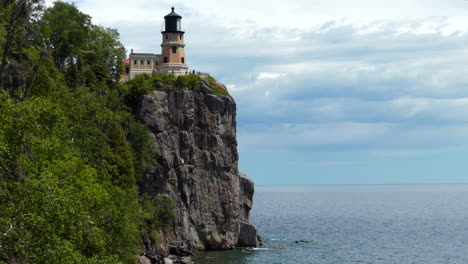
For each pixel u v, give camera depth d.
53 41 129.12
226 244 147.62
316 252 151.88
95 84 125.25
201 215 145.50
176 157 142.50
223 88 160.12
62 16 130.62
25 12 59.66
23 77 65.19
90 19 138.12
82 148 76.62
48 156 57.25
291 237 187.25
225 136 153.38
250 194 160.00
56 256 44.44
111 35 144.25
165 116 144.25
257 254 142.50
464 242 184.75
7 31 60.25
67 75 104.12
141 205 120.62
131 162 104.94
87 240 57.59
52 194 45.09
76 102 81.94
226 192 150.00
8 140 45.34
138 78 147.50
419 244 178.38
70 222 46.56
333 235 197.88
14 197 44.38
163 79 150.12
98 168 78.50
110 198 73.06
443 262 144.75
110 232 70.12
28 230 43.94
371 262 141.25
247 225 153.62
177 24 175.38
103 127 99.75
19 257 43.69
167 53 174.12
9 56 62.09
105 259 56.53
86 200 59.69
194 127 149.38
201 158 149.00
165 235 128.75
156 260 117.88
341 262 138.38
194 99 150.25
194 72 164.38
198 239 144.50
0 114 45.22
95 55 137.50
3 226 43.06
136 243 88.31
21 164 46.75
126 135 129.25
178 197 139.75
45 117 53.47
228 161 152.38
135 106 143.88
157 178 137.00
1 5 62.94
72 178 58.28
